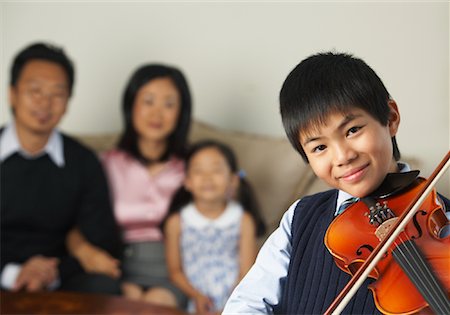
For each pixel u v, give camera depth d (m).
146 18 3.35
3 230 2.78
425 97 2.88
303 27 3.12
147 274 2.80
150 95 2.88
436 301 1.10
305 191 2.77
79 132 3.42
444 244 1.18
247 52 3.21
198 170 2.77
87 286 2.62
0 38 3.50
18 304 2.14
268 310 1.25
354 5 3.02
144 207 2.86
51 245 2.81
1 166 2.79
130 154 2.93
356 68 1.15
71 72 2.88
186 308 2.70
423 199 1.17
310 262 1.25
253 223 2.77
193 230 2.78
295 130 1.16
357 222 1.23
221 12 3.25
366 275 1.14
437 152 2.84
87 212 2.83
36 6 3.45
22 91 2.79
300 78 1.16
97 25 3.40
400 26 2.94
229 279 2.73
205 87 3.28
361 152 1.11
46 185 2.80
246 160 2.89
